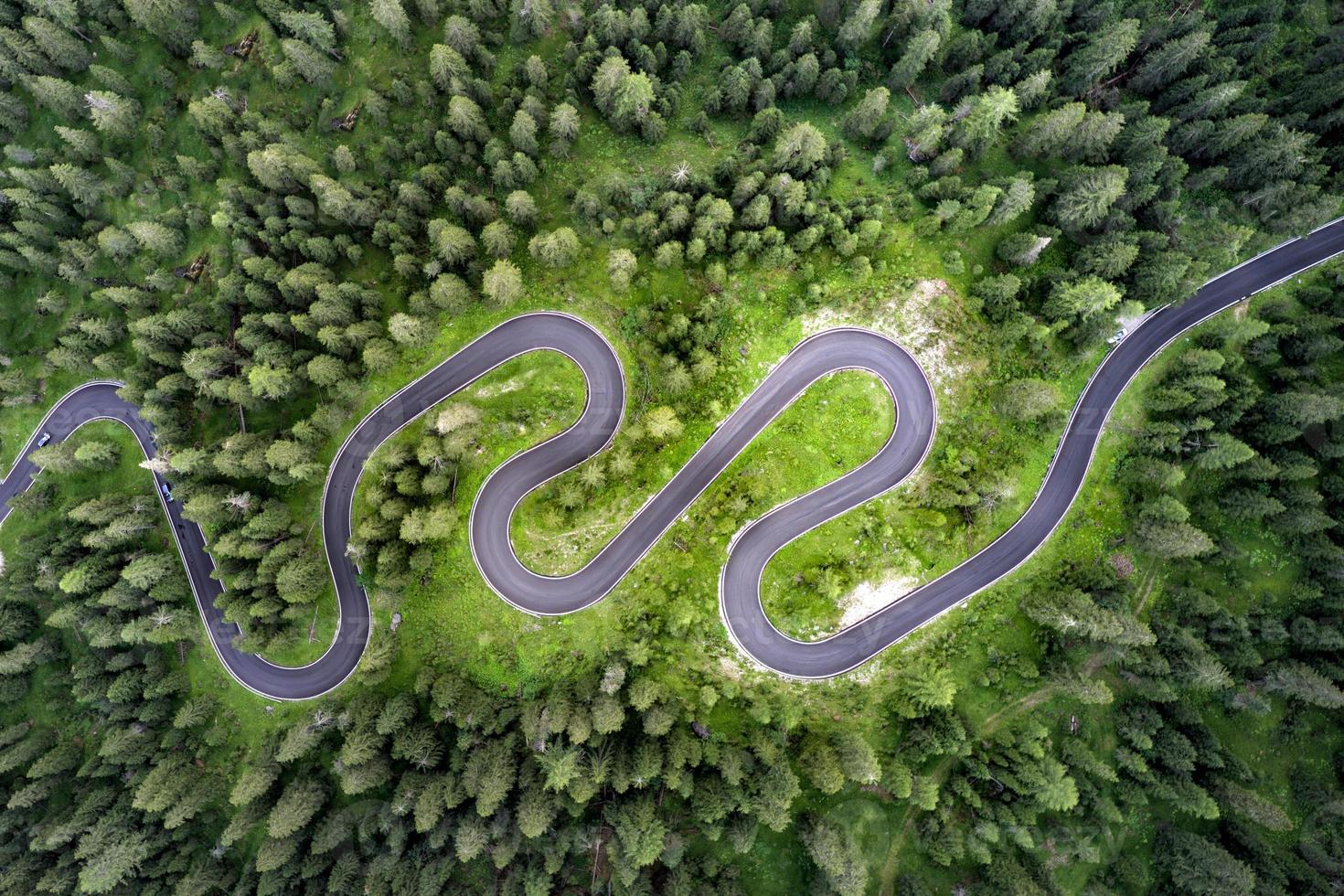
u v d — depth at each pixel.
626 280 74.69
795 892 74.94
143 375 76.69
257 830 76.50
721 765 70.25
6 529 80.62
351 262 78.62
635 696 71.25
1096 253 75.50
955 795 75.81
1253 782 74.00
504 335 79.62
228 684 78.31
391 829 71.25
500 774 69.00
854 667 78.00
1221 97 75.56
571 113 75.31
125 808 73.00
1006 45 86.94
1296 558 77.19
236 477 76.00
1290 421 72.94
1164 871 74.81
